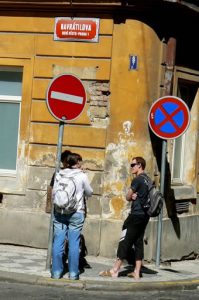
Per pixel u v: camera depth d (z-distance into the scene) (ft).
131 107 45.34
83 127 46.24
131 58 45.34
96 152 45.88
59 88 38.27
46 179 46.91
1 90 49.57
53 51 47.11
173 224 49.08
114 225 45.06
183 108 42.29
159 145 46.57
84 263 41.78
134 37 45.42
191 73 50.93
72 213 37.09
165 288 38.42
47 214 46.52
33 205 47.14
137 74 45.44
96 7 45.73
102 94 45.98
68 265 38.37
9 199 47.60
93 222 45.34
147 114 45.73
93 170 45.88
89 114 46.11
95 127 45.96
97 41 46.09
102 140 45.75
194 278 41.55
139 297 35.96
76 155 37.76
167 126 42.73
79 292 36.24
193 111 52.85
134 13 45.37
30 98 47.52
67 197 36.45
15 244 47.16
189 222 51.39
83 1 45.65
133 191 38.93
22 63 47.78
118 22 45.73
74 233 37.37
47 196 46.14
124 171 45.32
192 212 52.37
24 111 47.62
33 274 38.14
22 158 47.52
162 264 46.03
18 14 47.83
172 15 46.83
